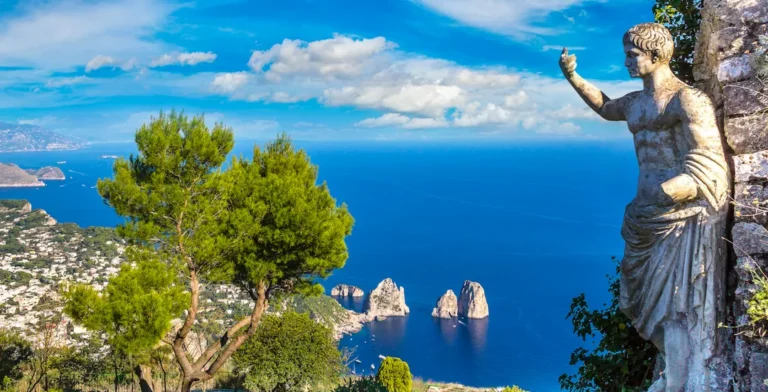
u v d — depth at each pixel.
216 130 14.92
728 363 3.76
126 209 13.89
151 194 13.80
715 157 3.70
